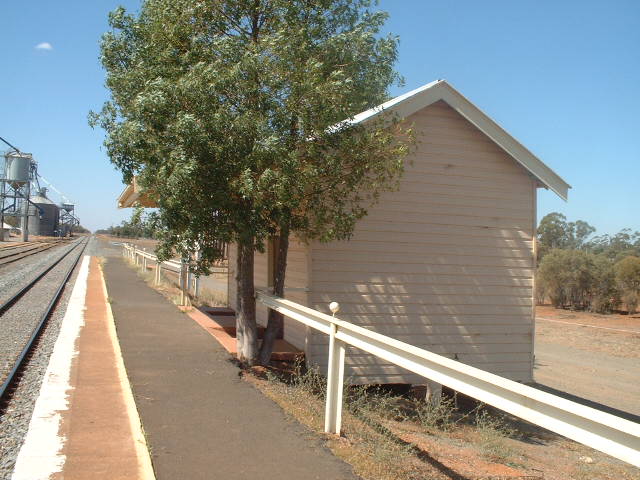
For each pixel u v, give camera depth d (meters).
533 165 10.16
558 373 14.22
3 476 4.36
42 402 6.20
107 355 8.60
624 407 11.10
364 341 5.11
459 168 10.14
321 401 6.66
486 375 3.75
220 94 6.88
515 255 10.41
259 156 6.63
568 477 6.27
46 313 12.65
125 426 5.50
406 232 9.84
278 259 8.44
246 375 7.54
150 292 17.33
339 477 4.44
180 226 7.29
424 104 9.54
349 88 7.55
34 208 112.00
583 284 28.55
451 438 7.00
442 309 9.97
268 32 7.84
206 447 4.96
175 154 6.57
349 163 7.97
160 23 7.32
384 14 8.20
